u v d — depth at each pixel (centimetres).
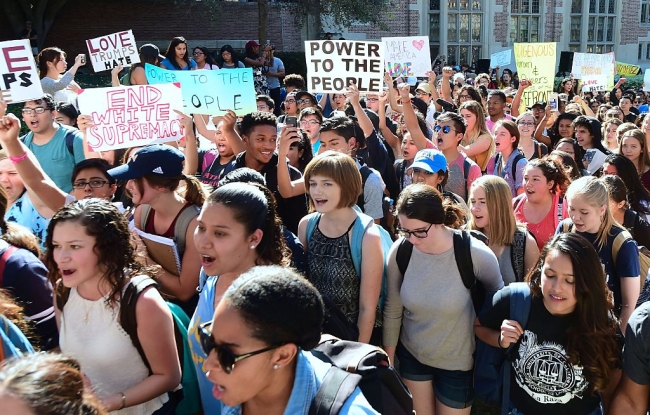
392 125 744
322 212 294
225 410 175
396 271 305
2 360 189
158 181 290
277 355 154
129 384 223
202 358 229
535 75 875
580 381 244
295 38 2047
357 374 170
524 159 541
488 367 274
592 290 239
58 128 476
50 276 231
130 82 799
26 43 454
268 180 400
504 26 2512
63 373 137
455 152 489
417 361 309
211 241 224
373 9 1869
